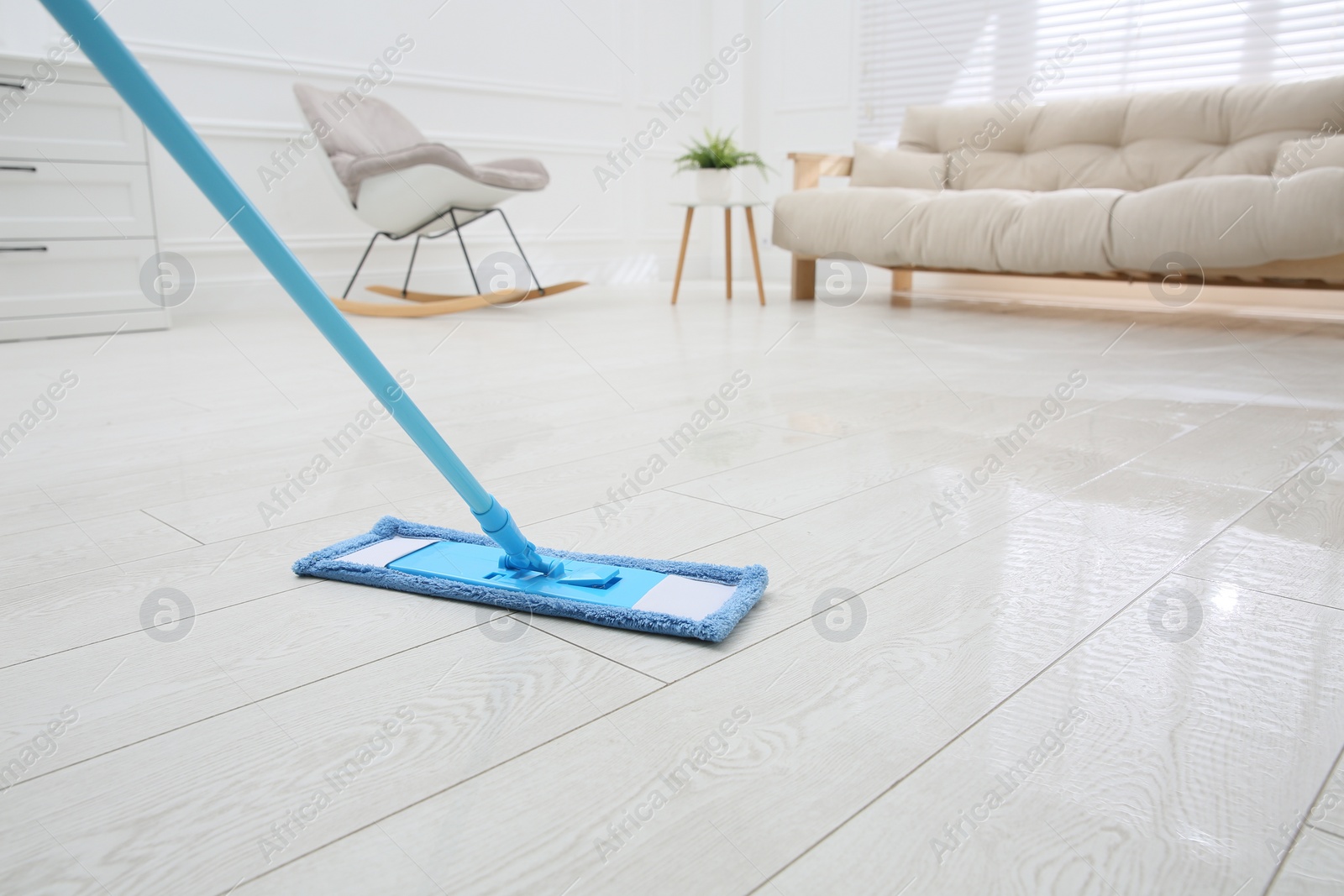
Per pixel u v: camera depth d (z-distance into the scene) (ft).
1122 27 11.35
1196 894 1.43
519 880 1.48
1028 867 1.50
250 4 10.30
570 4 13.10
